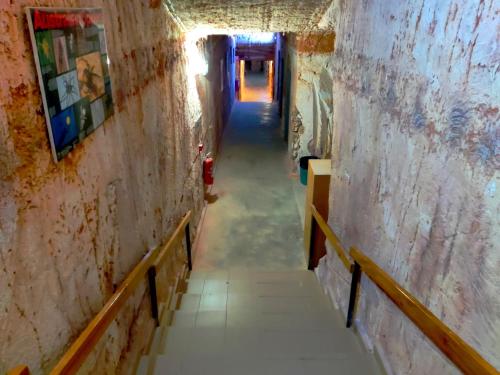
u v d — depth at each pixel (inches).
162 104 127.2
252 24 158.1
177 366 95.0
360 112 99.5
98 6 72.6
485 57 48.8
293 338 106.7
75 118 61.1
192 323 119.6
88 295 68.6
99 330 64.0
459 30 54.5
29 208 49.8
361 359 96.7
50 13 52.8
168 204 136.6
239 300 134.3
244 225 217.8
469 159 52.8
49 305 55.4
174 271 143.8
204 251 194.2
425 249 66.0
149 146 110.7
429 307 65.1
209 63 257.1
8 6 44.8
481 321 51.0
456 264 56.8
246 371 93.7
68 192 60.4
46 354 54.7
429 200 64.3
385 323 88.1
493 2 47.1
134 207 95.7
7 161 45.1
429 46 62.9
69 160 60.5
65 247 59.7
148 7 111.0
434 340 59.9
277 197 251.1
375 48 87.3
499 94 46.3
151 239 112.4
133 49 95.9
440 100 59.9
